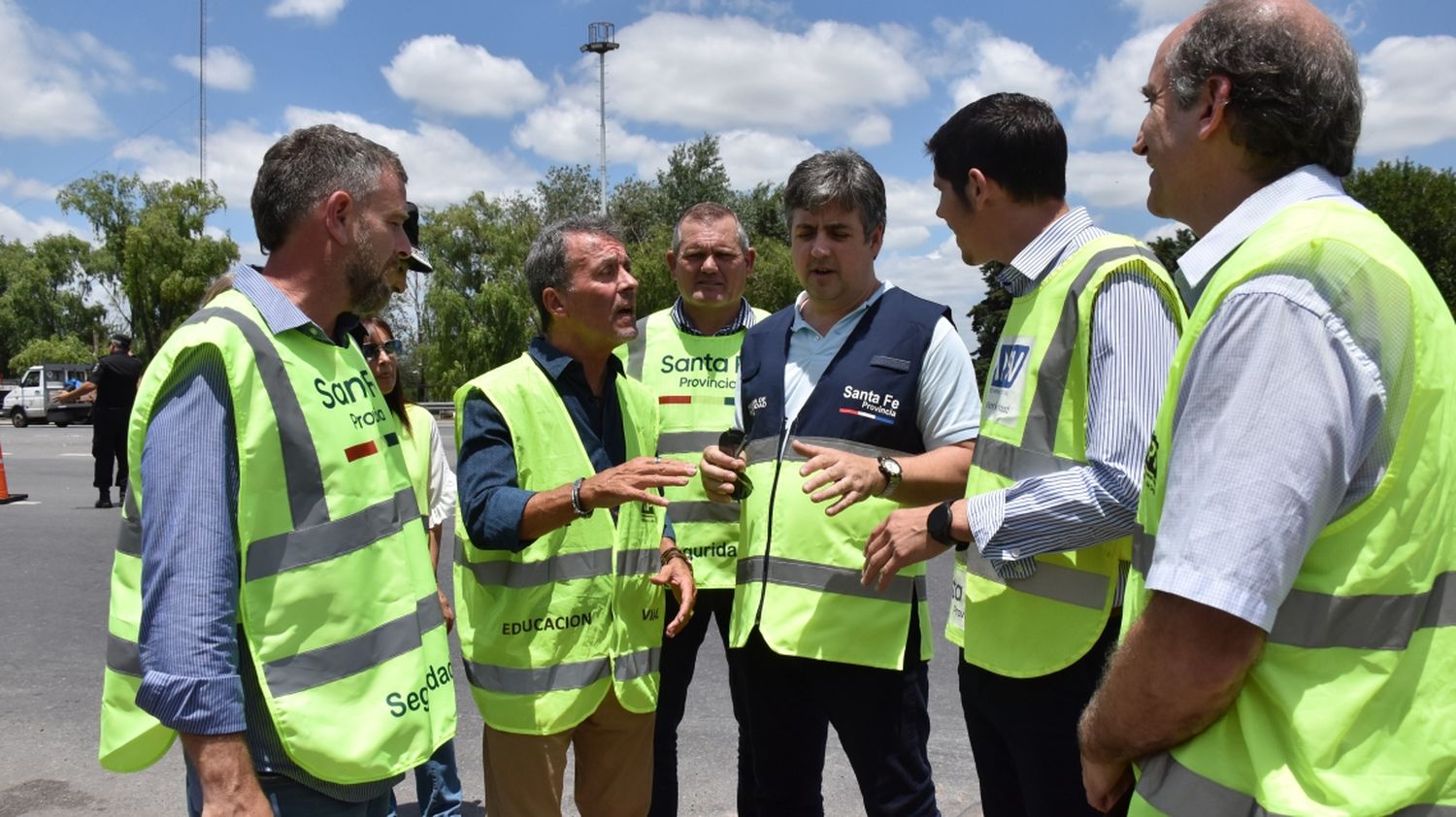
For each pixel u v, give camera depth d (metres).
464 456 2.59
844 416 2.77
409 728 1.94
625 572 2.72
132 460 1.79
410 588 2.02
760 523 2.88
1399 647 1.24
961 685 2.42
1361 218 1.30
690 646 3.40
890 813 2.73
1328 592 1.25
